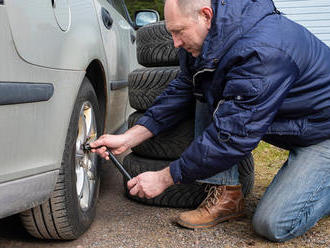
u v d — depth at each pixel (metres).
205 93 1.81
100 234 1.89
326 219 2.13
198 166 1.64
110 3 2.96
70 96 1.58
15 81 1.26
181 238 1.87
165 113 2.07
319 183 1.80
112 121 2.72
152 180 1.72
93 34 1.95
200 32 1.61
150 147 2.29
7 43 1.22
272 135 1.85
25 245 1.75
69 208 1.63
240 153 1.61
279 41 1.56
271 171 3.14
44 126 1.42
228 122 1.58
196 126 2.11
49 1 1.49
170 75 2.26
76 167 1.84
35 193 1.42
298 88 1.68
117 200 2.39
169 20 1.61
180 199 2.23
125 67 2.93
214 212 1.98
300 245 1.81
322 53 1.74
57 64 1.49
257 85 1.53
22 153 1.34
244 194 2.36
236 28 1.55
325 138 1.81
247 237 1.89
